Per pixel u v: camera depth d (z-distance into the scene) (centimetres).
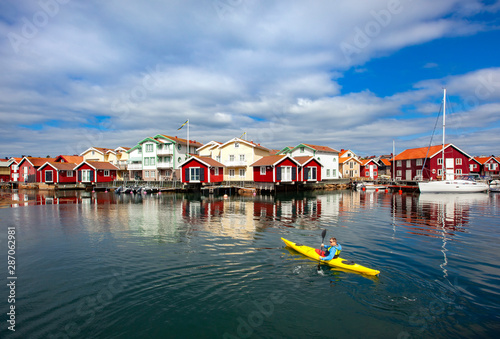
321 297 889
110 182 5688
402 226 1897
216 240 1520
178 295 906
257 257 1233
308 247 1291
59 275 1067
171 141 5791
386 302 860
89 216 2348
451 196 4075
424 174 5825
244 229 1798
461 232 1717
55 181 5712
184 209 2750
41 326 750
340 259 1145
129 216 2333
